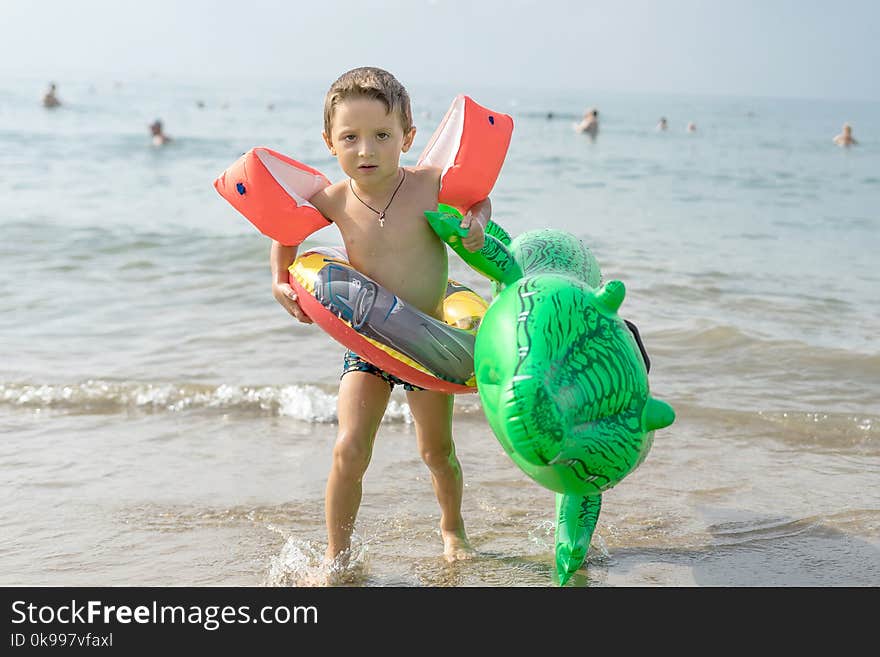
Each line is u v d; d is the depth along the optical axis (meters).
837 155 26.98
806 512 4.01
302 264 3.39
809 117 77.00
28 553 3.56
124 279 8.33
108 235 10.18
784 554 3.63
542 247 3.38
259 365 5.96
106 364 5.93
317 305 3.29
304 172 3.47
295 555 3.58
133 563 3.51
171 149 23.19
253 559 3.56
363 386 3.40
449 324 3.43
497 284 3.52
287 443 4.81
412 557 3.60
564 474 2.83
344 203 3.43
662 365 6.08
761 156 25.97
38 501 4.02
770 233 11.72
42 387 5.42
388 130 3.22
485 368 2.85
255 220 3.39
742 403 5.38
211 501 4.07
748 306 7.71
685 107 107.31
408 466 4.51
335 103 3.23
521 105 91.25
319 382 5.63
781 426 5.05
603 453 2.79
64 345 6.34
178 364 5.95
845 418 5.10
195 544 3.67
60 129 29.25
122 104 56.59
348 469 3.36
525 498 4.16
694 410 5.24
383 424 5.09
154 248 9.58
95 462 4.49
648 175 19.27
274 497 4.12
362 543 3.71
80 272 8.55
